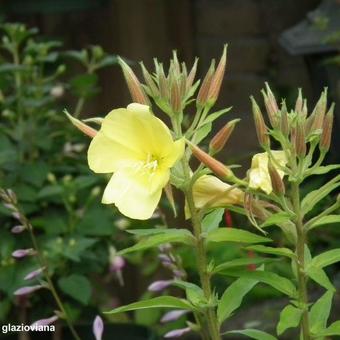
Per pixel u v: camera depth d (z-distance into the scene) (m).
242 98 7.88
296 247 3.06
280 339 5.68
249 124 7.75
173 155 2.84
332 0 6.75
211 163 2.86
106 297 6.24
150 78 3.01
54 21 7.97
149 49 7.86
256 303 6.16
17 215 4.20
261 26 7.91
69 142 6.05
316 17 6.70
